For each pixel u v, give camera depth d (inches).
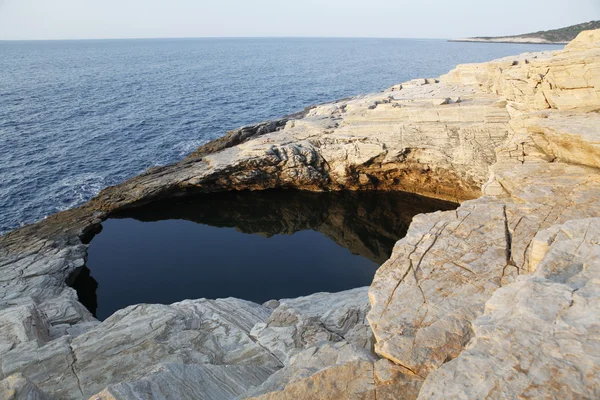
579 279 352.5
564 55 1073.5
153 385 521.7
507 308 340.2
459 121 1595.7
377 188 1909.4
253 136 2271.2
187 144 2399.1
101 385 631.2
